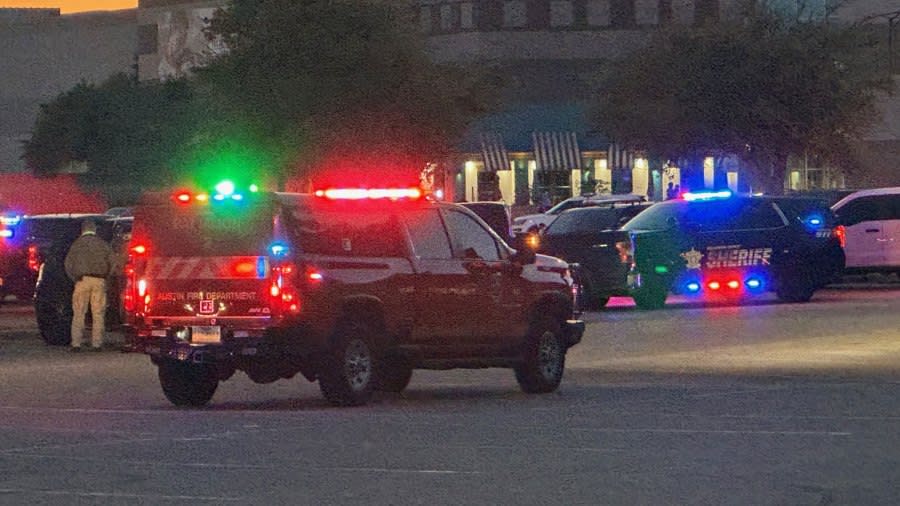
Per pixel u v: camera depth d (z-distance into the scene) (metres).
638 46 96.69
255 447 17.55
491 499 13.91
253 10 62.41
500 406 21.95
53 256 35.12
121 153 106.00
